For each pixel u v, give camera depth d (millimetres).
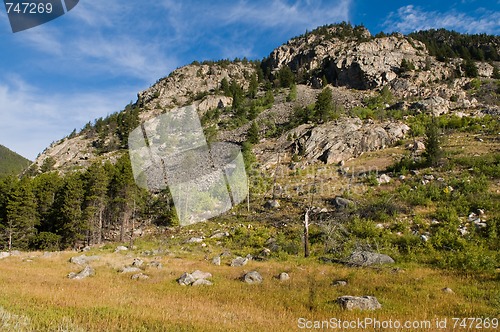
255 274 16531
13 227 37875
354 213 29203
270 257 23312
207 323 9211
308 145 53156
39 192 42875
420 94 76938
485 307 11438
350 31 140000
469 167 35031
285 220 31422
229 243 28609
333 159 48156
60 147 99000
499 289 13430
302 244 25484
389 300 12602
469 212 26031
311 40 141250
